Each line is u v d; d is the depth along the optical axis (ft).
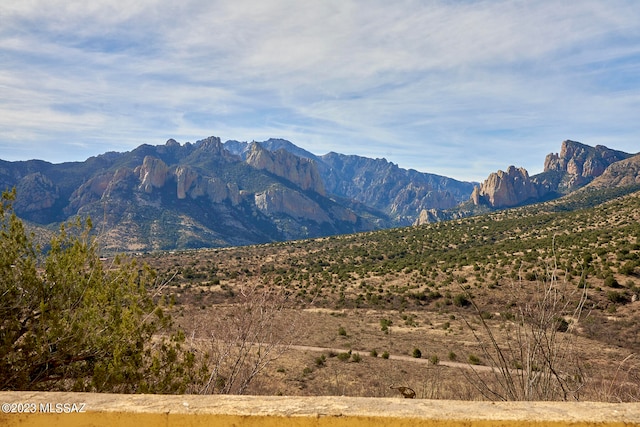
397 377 55.36
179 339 17.61
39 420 5.46
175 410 5.36
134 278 18.86
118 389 16.02
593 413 5.13
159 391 16.05
